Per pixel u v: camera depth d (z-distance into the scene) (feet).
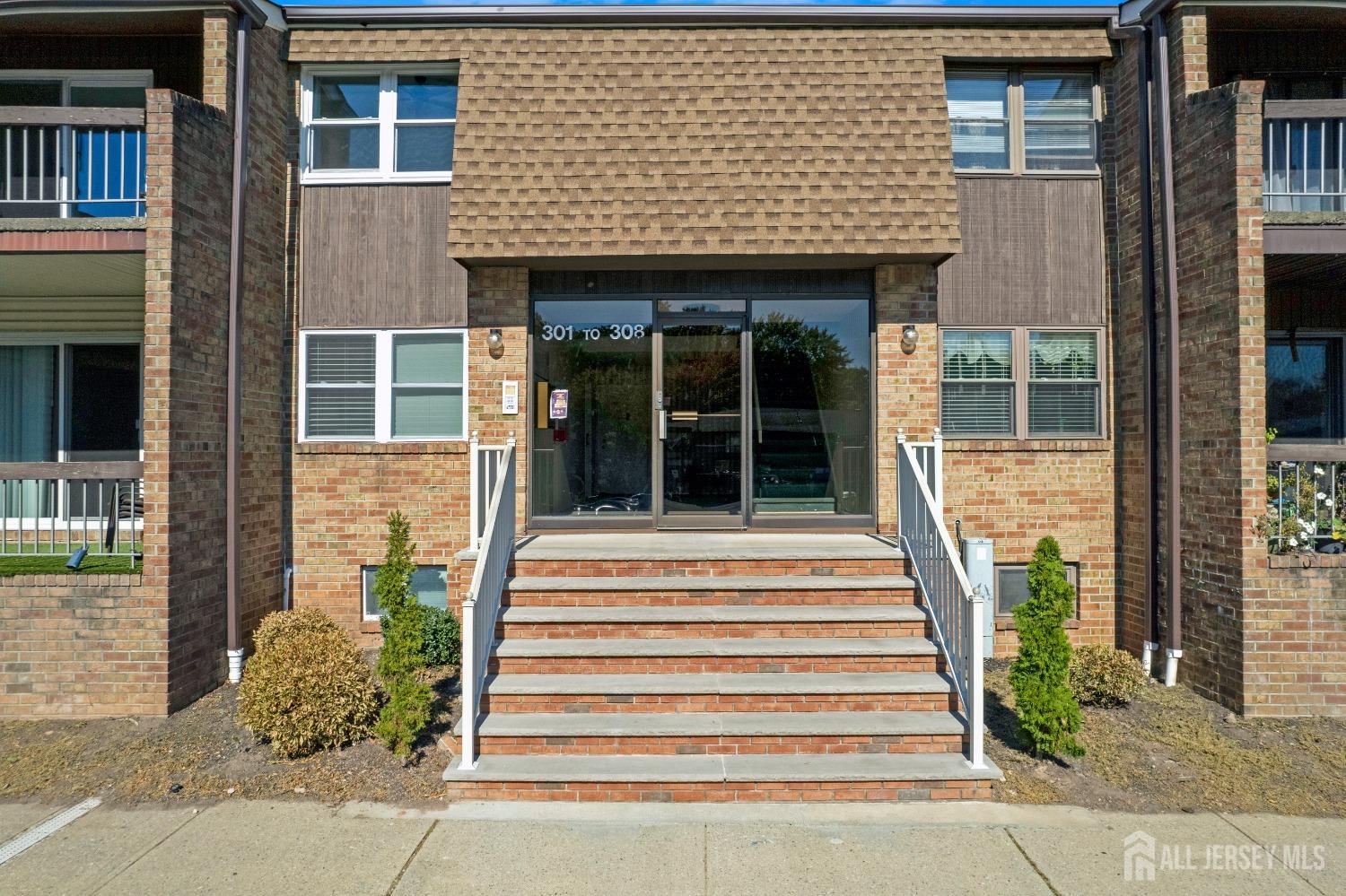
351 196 26.99
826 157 24.62
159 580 20.42
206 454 22.34
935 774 16.16
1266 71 26.68
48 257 22.67
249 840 14.73
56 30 26.25
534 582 21.11
